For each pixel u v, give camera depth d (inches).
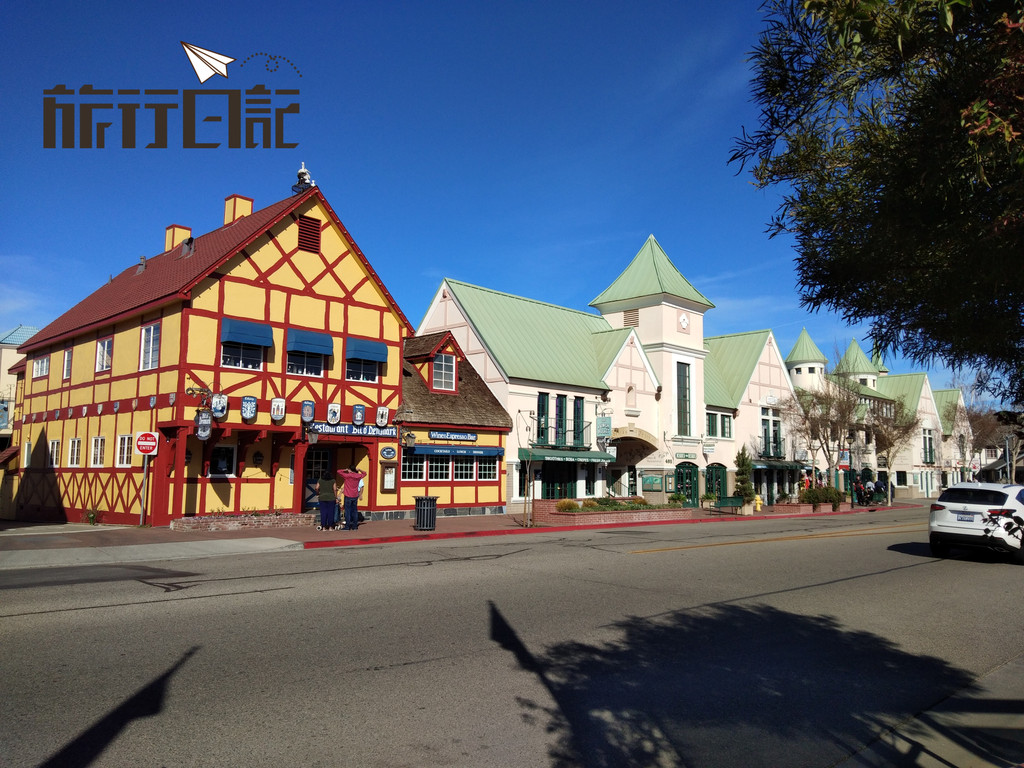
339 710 218.8
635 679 260.2
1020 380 199.9
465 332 1254.3
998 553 679.7
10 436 1616.6
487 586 430.0
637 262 1571.1
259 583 425.7
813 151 202.5
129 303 895.7
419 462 1022.4
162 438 777.6
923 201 164.7
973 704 247.6
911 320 197.9
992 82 141.6
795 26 178.9
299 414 861.2
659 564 545.6
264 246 847.1
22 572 470.9
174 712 213.2
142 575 455.8
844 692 255.1
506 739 201.8
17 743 188.7
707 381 1670.8
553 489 1225.4
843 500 1615.4
